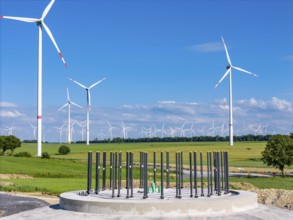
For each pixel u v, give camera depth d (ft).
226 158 92.32
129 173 86.69
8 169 230.89
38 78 335.06
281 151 268.21
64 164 278.26
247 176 243.81
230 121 537.65
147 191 87.61
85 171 236.63
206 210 74.95
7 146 418.31
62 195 85.71
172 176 206.39
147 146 639.76
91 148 602.85
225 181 92.07
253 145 598.34
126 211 73.87
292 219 76.74
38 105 336.90
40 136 338.95
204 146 588.50
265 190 118.42
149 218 72.02
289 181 208.74
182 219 71.82
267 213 78.69
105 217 73.00
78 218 73.67
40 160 299.38
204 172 256.93
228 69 395.55
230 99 510.17
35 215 79.15
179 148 543.39
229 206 77.10
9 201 109.50
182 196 85.40
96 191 90.53
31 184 159.12
